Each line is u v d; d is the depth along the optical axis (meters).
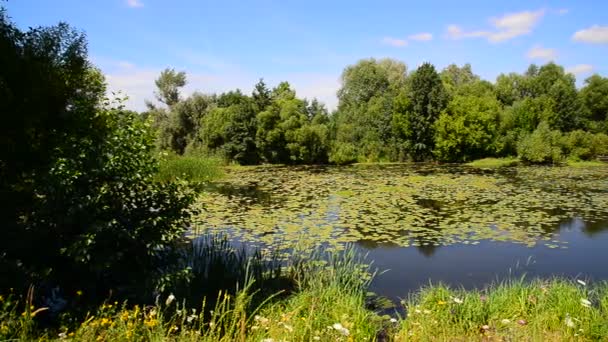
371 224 11.66
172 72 41.03
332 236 10.34
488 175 25.23
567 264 8.54
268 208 13.93
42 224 5.17
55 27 6.87
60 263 5.30
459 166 33.16
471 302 5.49
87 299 5.16
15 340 3.71
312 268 7.34
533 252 9.30
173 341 4.05
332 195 16.86
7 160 5.98
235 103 36.09
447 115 36.75
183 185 6.18
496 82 50.94
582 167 30.75
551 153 33.66
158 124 38.00
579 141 35.16
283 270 7.44
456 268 8.23
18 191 5.54
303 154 34.56
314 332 4.25
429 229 11.16
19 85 6.02
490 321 5.18
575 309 5.21
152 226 5.39
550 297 5.71
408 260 8.68
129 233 5.10
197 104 37.38
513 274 7.95
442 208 14.08
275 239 9.95
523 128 38.84
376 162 37.50
